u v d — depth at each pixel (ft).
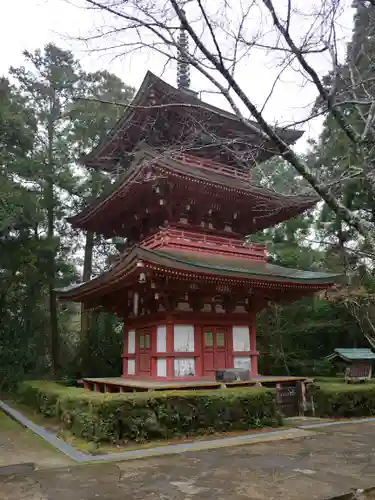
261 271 61.05
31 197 87.92
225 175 66.28
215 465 32.09
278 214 67.56
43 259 94.84
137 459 34.35
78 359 94.07
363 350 67.87
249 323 63.87
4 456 37.09
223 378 53.83
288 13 19.58
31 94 104.78
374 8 20.18
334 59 17.65
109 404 39.96
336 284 63.16
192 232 65.98
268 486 26.66
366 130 17.78
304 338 100.99
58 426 50.72
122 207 68.49
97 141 102.12
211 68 17.75
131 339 69.87
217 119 53.93
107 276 57.06
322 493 25.13
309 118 18.38
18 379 89.40
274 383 58.95
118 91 98.58
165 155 27.99
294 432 45.24
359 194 63.72
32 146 96.48
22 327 96.17
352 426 49.21
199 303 58.90
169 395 43.29
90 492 26.04
